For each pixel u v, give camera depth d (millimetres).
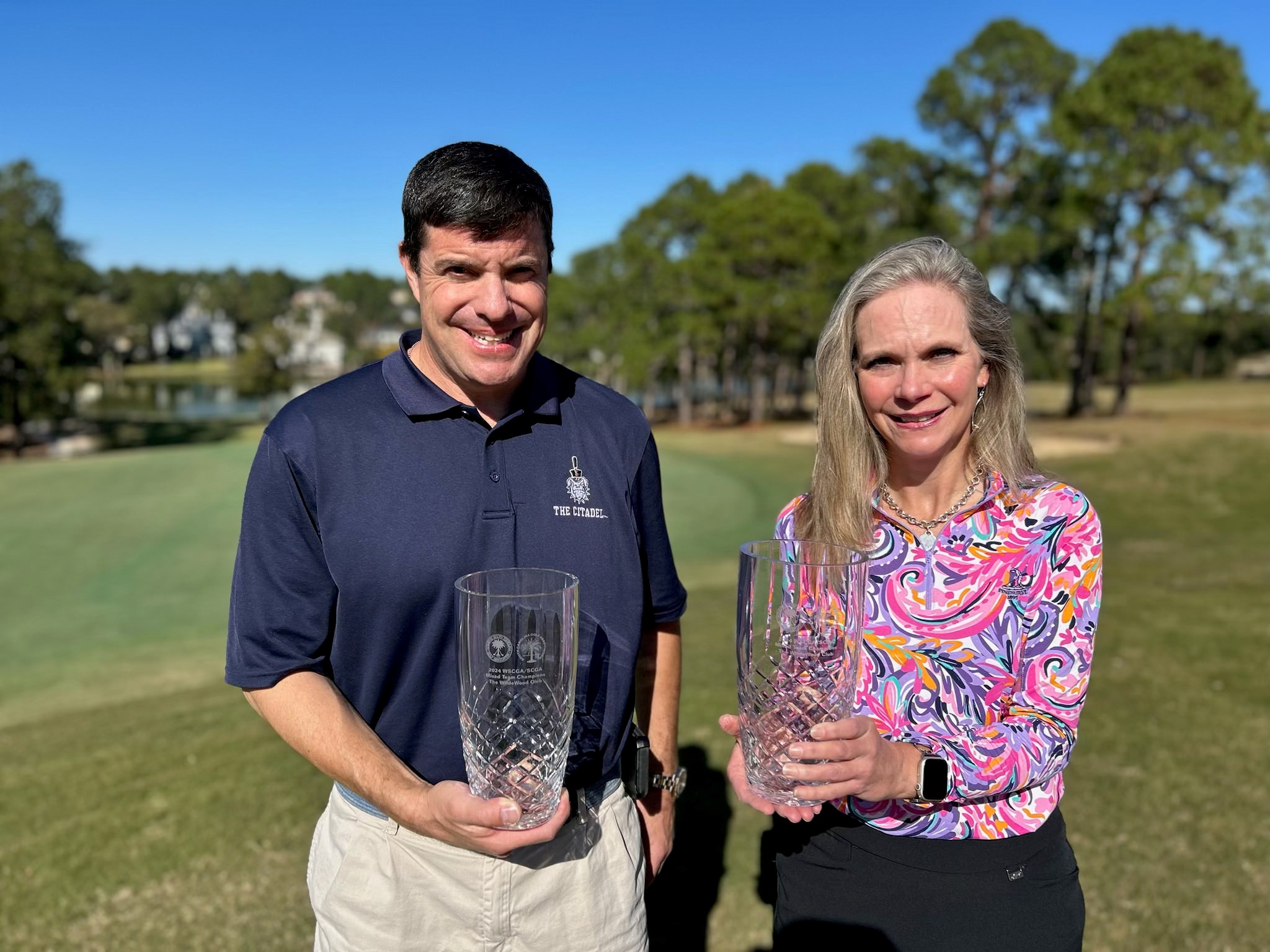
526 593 1486
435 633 1557
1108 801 3404
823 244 33156
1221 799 3406
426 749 1591
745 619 1434
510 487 1611
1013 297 31906
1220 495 13781
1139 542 10016
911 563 1651
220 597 8906
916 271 1568
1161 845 3104
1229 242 25891
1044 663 1572
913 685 1644
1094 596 1571
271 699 1537
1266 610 6008
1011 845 1583
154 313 125000
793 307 32844
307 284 145250
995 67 29578
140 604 8680
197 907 2977
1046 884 1602
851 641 1413
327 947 1652
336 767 1487
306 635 1553
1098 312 30062
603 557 1670
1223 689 4547
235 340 127562
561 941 1639
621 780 1764
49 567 10234
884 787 1435
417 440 1565
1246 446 18109
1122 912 2752
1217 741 3916
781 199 33406
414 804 1434
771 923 2834
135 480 16797
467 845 1429
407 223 1495
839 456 1725
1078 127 27312
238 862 3244
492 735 1365
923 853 1602
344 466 1528
